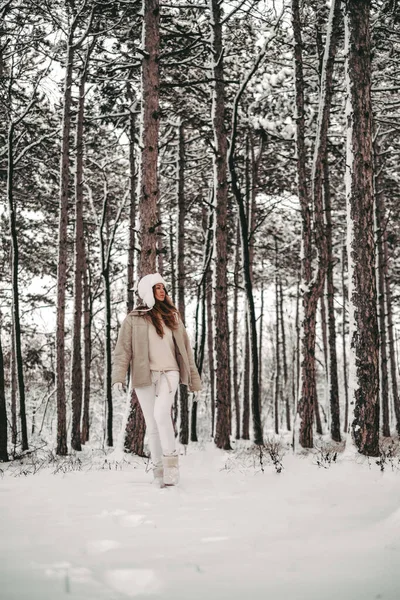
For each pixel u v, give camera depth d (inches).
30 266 910.4
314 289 479.8
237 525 114.0
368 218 273.3
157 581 74.9
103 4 502.0
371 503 133.0
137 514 127.0
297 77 532.1
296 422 454.6
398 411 876.0
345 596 68.7
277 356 1176.2
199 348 632.4
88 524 116.8
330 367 705.0
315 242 482.6
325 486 168.1
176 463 185.2
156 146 374.9
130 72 601.9
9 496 164.9
